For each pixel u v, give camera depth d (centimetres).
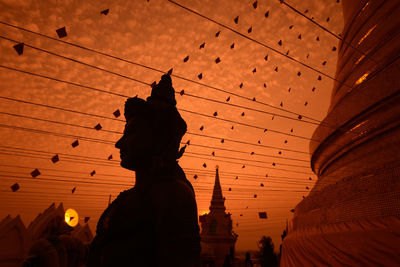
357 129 755
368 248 428
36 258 454
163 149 212
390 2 753
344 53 997
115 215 191
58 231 594
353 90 787
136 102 226
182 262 159
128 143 217
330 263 506
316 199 702
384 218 436
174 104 240
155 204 180
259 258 2370
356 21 919
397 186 431
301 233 720
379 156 657
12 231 943
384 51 722
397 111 623
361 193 503
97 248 199
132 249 173
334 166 912
